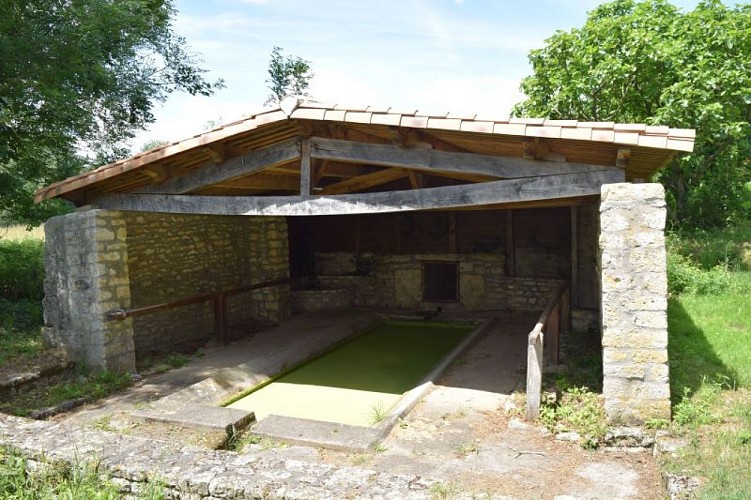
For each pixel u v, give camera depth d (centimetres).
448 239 1148
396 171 718
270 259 1058
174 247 895
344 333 967
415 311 1130
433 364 805
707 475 368
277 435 500
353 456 463
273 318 1055
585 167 503
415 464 445
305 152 614
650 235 477
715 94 1008
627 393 486
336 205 601
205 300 867
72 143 1176
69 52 980
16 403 620
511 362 750
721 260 1009
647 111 1164
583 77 1122
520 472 424
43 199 727
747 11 1103
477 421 542
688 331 707
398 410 566
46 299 763
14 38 919
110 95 1205
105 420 561
